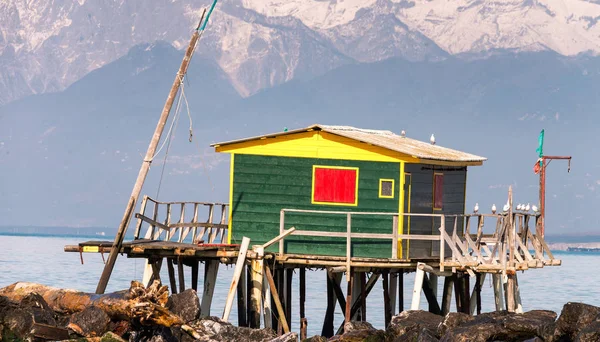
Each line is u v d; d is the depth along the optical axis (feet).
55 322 342.03
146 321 346.54
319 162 440.86
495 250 426.92
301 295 491.72
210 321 367.45
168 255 419.13
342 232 427.74
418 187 443.73
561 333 319.68
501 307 466.70
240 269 406.21
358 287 501.56
